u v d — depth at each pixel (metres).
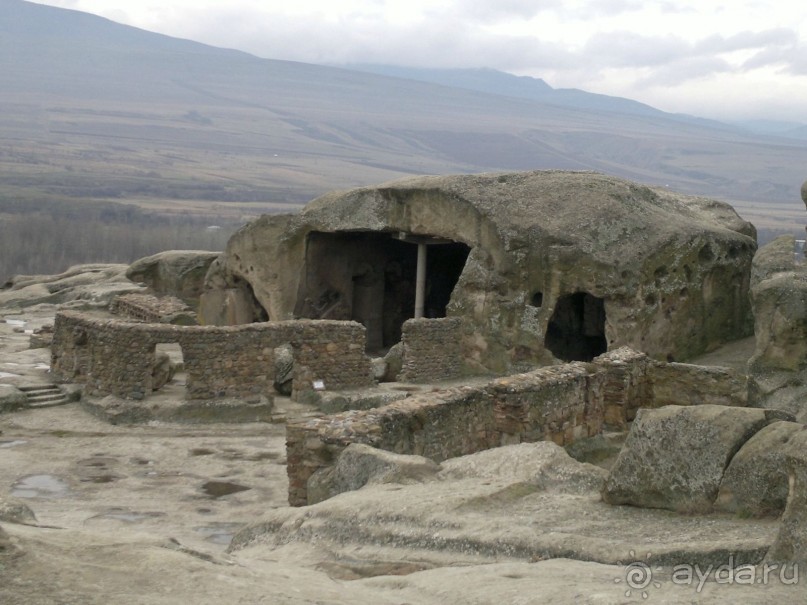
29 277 50.25
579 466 11.17
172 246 92.75
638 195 29.20
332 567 8.92
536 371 16.27
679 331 27.23
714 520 8.95
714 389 18.16
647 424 9.64
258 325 22.92
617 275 25.98
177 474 17.94
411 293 36.97
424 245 31.41
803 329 20.38
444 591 7.66
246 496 16.53
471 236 28.64
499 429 15.02
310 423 12.96
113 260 86.81
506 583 7.66
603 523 9.16
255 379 22.80
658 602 6.89
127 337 22.48
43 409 23.16
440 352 27.34
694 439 9.34
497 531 9.02
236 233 35.31
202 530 14.32
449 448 14.05
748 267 28.95
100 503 15.98
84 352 24.27
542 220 27.44
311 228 33.00
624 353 18.03
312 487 12.12
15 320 38.97
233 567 7.28
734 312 28.64
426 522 9.49
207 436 20.98
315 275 34.44
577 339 30.05
